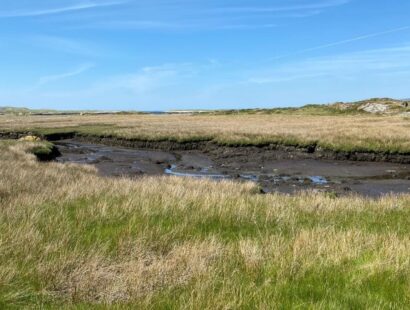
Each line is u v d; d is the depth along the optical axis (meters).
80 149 47.78
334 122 67.25
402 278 5.98
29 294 5.68
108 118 109.88
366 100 106.31
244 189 19.81
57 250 7.47
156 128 60.31
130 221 9.51
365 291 5.64
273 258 6.96
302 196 16.61
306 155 39.53
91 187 15.35
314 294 5.58
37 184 17.06
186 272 6.29
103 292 5.67
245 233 9.30
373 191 25.33
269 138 43.56
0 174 18.41
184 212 10.84
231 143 44.06
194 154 43.53
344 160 37.75
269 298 5.40
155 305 5.27
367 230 9.55
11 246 7.45
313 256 6.95
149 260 7.05
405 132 44.41
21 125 74.06
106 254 7.38
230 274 6.30
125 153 44.88
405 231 9.58
